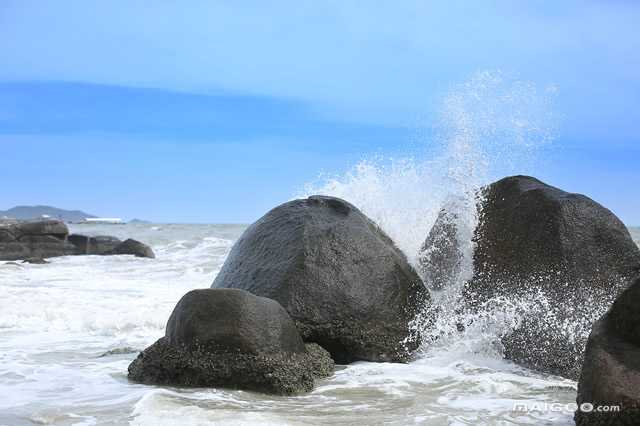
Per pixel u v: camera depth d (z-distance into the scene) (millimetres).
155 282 14203
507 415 4945
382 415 4922
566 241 7105
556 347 6547
